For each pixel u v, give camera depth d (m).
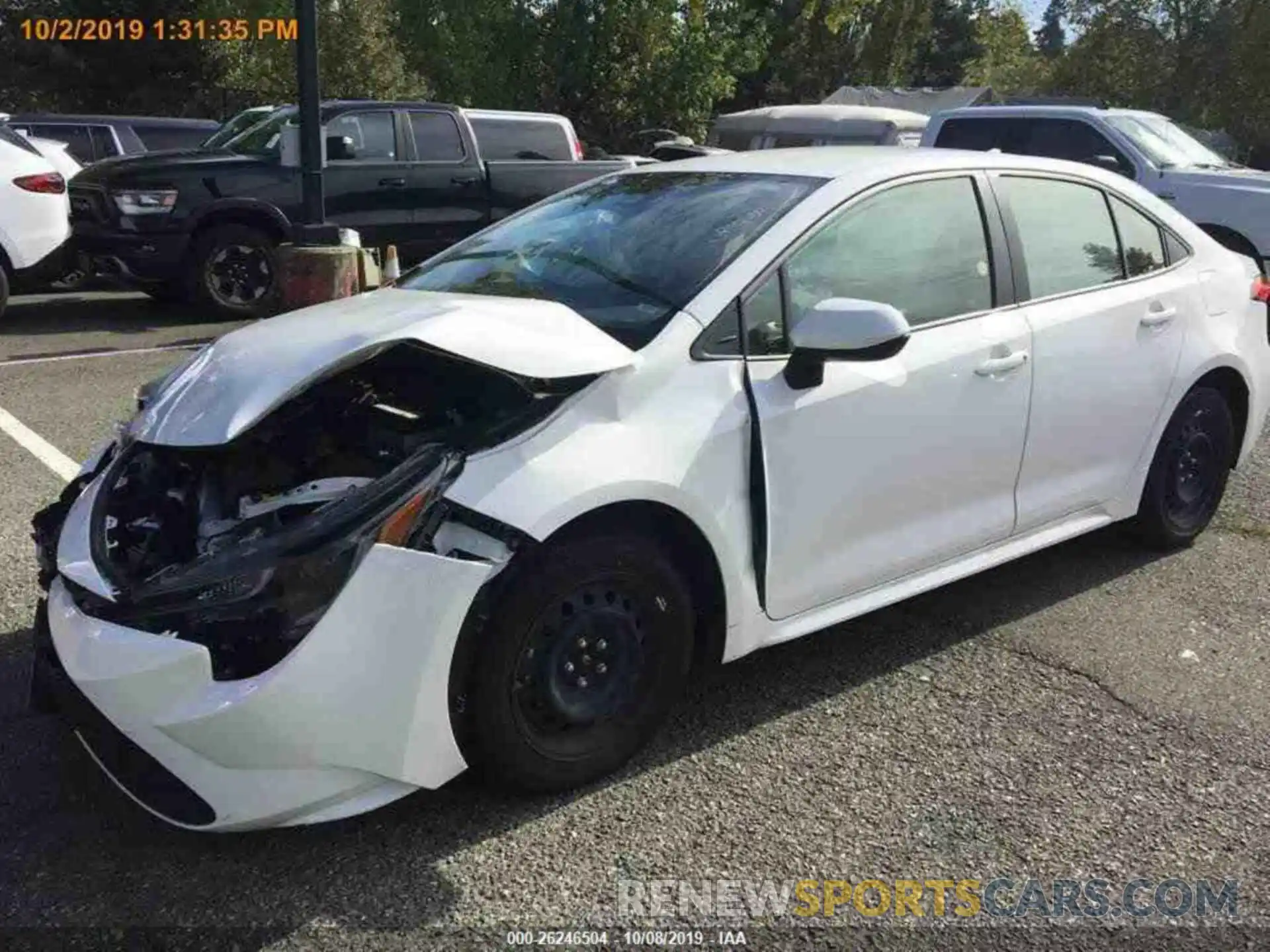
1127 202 4.53
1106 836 2.96
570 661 2.96
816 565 3.44
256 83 24.92
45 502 5.31
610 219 3.87
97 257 9.98
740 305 3.27
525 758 2.93
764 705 3.59
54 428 6.61
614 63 27.50
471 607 2.73
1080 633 4.14
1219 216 10.54
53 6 30.64
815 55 36.81
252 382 2.88
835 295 3.49
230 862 2.79
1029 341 3.92
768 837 2.94
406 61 26.00
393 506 2.63
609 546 2.94
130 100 31.78
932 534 3.77
